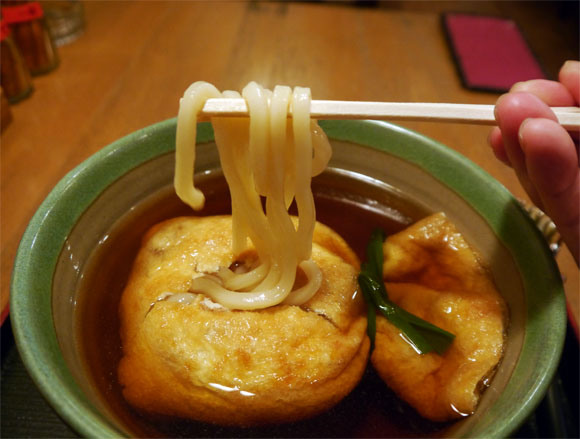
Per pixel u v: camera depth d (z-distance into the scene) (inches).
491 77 14.5
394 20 17.4
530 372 6.5
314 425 7.4
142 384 7.2
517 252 8.0
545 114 6.6
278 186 6.9
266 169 6.8
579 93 8.1
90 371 7.2
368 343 8.0
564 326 6.7
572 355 8.6
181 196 7.0
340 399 7.4
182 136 6.6
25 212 10.1
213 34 15.8
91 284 8.2
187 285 7.8
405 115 6.8
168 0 17.5
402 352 7.8
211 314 7.4
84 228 8.1
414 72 14.8
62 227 7.6
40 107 12.4
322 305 7.8
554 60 17.3
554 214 7.0
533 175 6.6
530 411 5.9
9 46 11.8
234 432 7.2
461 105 6.9
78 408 5.4
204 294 7.7
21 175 10.7
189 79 13.8
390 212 10.1
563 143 6.2
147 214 9.4
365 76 14.4
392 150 9.5
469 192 8.8
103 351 7.8
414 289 8.7
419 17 17.8
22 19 12.4
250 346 7.2
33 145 11.4
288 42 15.7
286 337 7.3
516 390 6.4
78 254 8.0
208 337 7.2
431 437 7.3
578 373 8.5
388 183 10.0
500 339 7.6
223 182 10.2
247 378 7.0
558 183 6.5
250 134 6.6
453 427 7.1
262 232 7.5
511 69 15.0
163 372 7.1
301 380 7.1
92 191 8.2
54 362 6.0
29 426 7.6
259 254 7.9
